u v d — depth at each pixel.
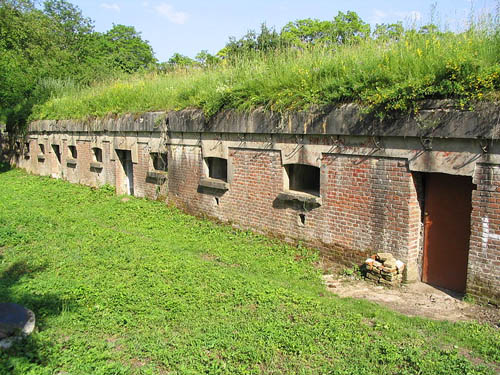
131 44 49.16
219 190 11.91
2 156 28.81
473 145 6.62
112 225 12.56
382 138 7.83
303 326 6.06
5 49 29.42
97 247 9.95
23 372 4.94
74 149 21.00
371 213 8.21
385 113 7.56
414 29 8.68
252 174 10.74
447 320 6.38
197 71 16.55
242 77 11.60
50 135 22.39
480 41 7.16
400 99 7.25
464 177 7.27
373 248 8.25
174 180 13.75
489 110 6.29
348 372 4.97
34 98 24.98
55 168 22.62
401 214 7.72
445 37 8.07
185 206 13.37
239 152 11.07
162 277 8.05
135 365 5.24
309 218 9.45
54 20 43.97
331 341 5.66
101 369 5.02
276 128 9.72
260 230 10.72
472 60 6.61
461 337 5.80
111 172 17.38
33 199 16.56
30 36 31.69
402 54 7.99
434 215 7.72
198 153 12.55
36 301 6.84
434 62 7.20
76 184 20.06
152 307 6.73
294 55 11.38
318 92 8.82
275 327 6.02
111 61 42.25
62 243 10.27
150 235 11.36
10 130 26.94
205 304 6.85
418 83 7.01
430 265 7.85
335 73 8.98
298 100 9.15
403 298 7.30
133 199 15.70
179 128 13.04
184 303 6.86
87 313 6.52
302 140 9.30
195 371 5.02
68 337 5.90
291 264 8.97
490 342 5.66
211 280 7.86
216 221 12.12
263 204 10.55
